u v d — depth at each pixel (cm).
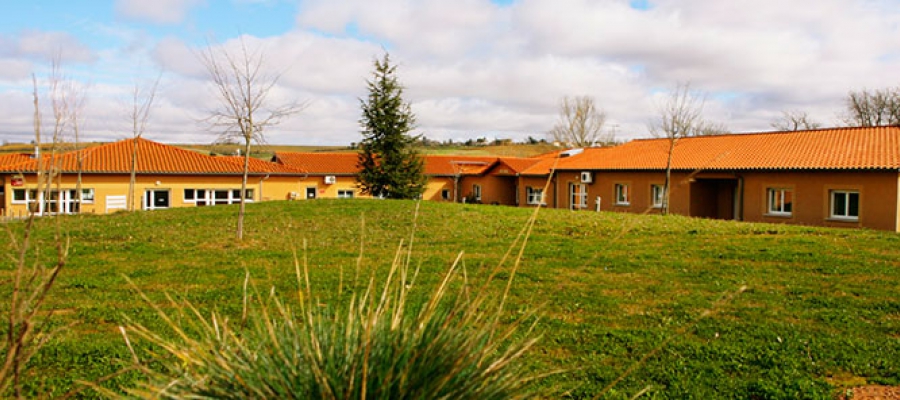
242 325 297
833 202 2142
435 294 288
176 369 273
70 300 760
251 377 250
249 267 1012
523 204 3688
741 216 2430
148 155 3225
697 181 2630
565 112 3077
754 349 561
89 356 530
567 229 1523
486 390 253
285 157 4056
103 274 947
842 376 500
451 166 4506
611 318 677
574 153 3569
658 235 1419
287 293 799
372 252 1180
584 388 466
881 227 1973
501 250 1202
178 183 3125
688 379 488
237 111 1305
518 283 860
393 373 242
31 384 465
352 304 286
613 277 912
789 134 2619
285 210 1883
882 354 546
